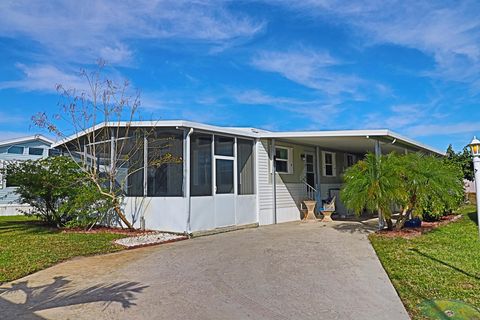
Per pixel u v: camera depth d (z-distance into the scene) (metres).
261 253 7.49
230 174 11.41
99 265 6.59
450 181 9.64
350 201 9.59
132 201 10.99
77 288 5.18
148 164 10.64
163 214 10.25
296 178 14.29
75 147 13.20
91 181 11.26
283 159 13.76
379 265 6.38
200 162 10.37
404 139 12.25
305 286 5.20
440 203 9.66
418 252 7.30
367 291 4.97
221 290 5.03
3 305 4.51
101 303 4.54
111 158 11.21
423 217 12.69
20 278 5.75
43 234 10.26
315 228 11.46
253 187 12.31
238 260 6.86
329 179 16.09
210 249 7.98
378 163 9.55
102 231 10.68
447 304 4.47
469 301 4.57
